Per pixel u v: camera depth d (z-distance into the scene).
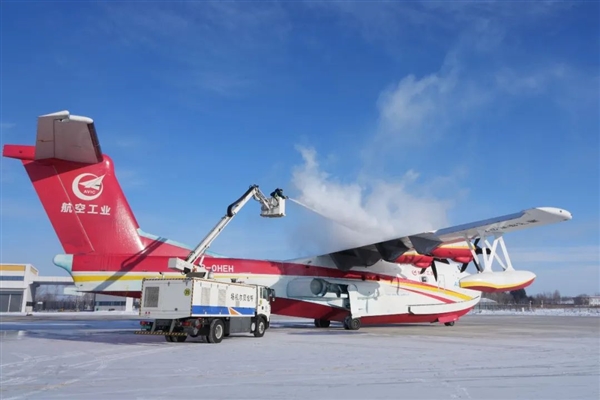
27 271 58.53
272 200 17.55
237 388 7.20
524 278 16.59
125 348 12.52
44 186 15.44
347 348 12.55
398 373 8.57
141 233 16.58
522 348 12.70
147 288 14.05
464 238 17.44
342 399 6.50
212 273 17.98
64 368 9.12
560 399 6.57
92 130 12.18
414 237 17.34
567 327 23.08
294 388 7.21
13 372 8.67
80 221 15.74
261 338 15.69
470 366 9.41
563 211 14.07
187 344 13.59
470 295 22.83
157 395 6.70
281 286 18.95
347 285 19.89
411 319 21.80
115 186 16.25
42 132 12.27
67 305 88.31
